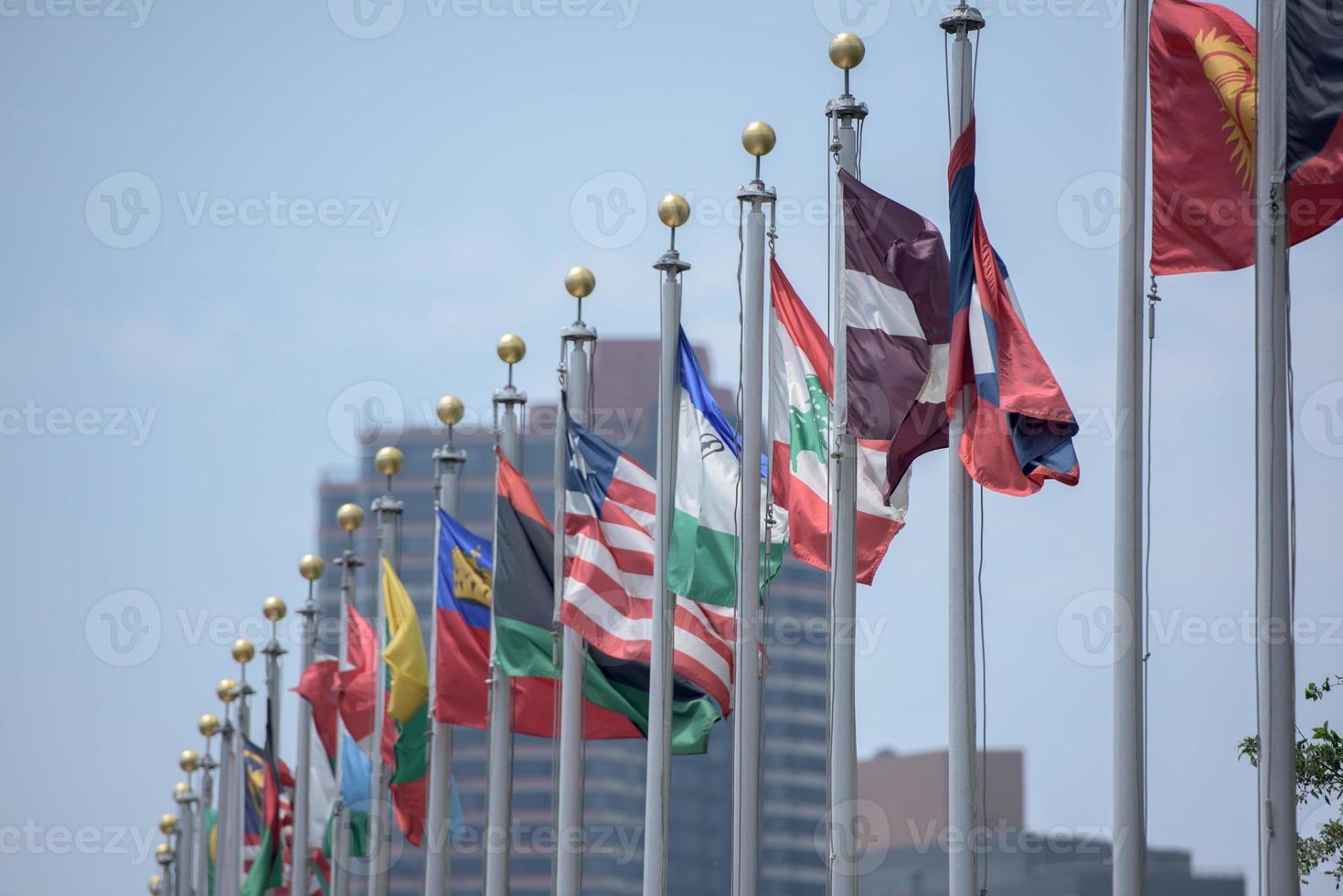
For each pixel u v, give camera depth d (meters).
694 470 119.62
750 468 110.62
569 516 129.50
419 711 163.62
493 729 143.38
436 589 150.62
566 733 130.38
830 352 111.44
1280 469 79.25
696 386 120.88
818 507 108.56
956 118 93.56
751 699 108.38
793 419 110.62
